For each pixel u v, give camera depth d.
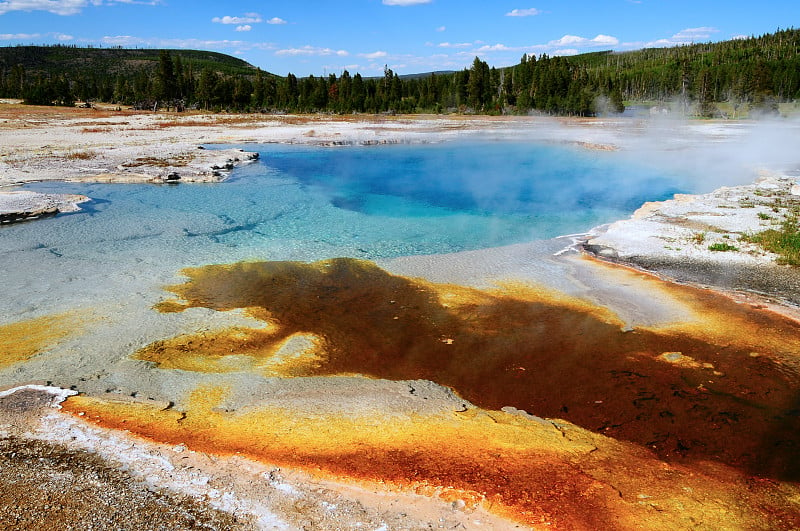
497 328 9.48
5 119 40.91
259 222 15.95
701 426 6.87
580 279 11.54
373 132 37.78
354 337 9.12
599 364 8.34
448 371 8.13
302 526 5.04
